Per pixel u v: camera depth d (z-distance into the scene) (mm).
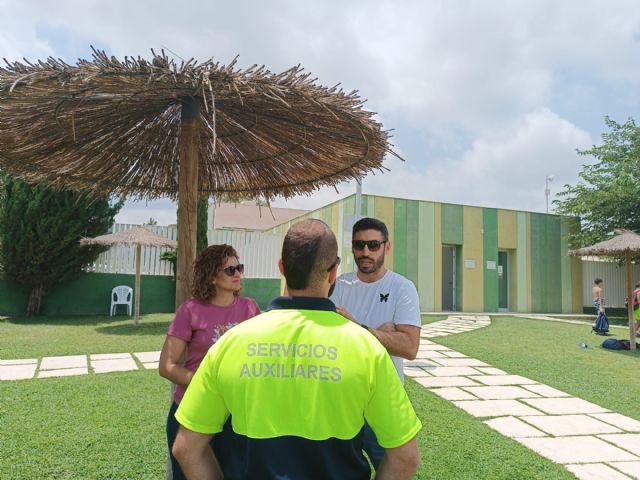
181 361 2178
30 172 2760
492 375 6633
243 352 1184
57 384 5238
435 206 17859
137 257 10945
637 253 10023
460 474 3271
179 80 1842
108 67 1771
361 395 1149
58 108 2078
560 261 19750
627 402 5391
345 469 1139
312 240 1293
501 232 18875
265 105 2229
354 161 2797
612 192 16875
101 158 2816
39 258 11898
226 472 1173
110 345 7969
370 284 2547
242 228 30328
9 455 3270
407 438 1176
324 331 1198
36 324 10852
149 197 3367
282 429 1126
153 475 3059
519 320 15188
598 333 11633
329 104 2004
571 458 3648
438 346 9086
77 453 3352
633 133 17422
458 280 18344
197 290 2260
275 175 3205
